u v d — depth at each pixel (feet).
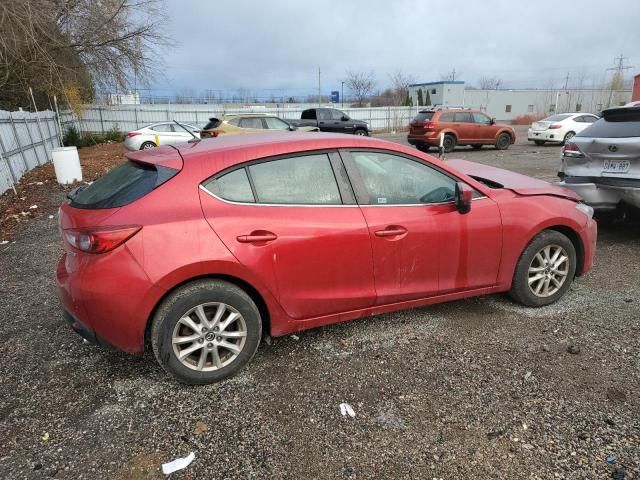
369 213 10.41
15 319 12.90
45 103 80.94
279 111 122.31
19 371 10.33
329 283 10.21
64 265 9.91
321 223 9.93
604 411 8.64
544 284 12.71
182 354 9.35
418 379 9.75
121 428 8.48
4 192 34.19
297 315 10.19
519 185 12.73
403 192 10.93
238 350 9.78
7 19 56.44
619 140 17.13
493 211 11.62
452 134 57.67
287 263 9.70
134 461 7.70
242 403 9.12
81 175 39.96
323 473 7.39
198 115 109.19
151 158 9.95
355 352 10.85
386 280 10.78
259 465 7.57
